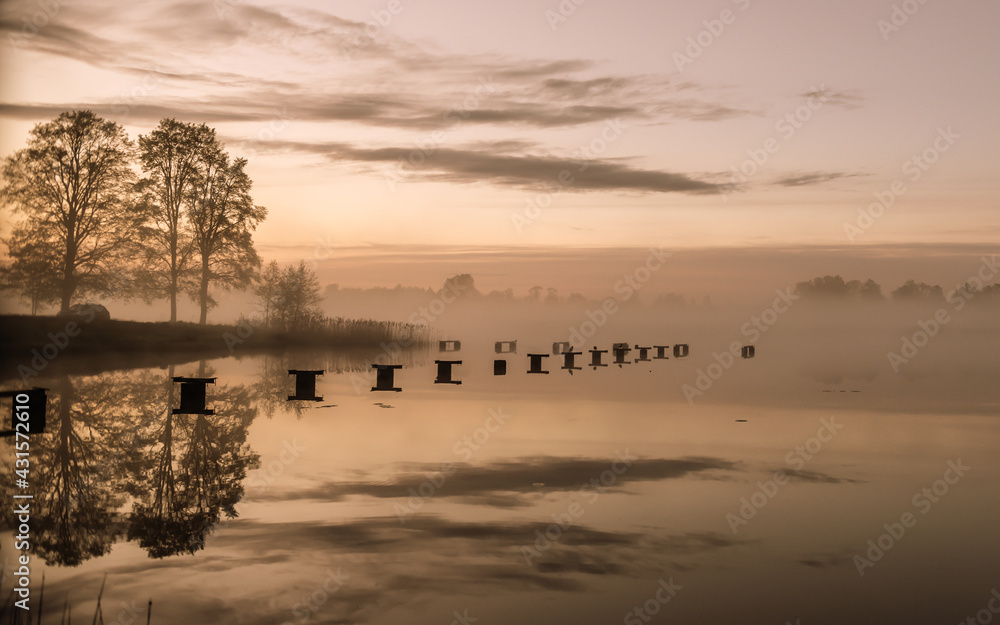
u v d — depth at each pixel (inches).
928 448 514.6
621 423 627.2
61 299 1702.8
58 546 285.1
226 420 608.7
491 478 410.3
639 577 254.8
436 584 246.5
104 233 1739.7
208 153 1835.6
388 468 435.2
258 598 233.1
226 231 1879.9
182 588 241.9
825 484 400.8
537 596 236.4
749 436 563.2
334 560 270.8
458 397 813.2
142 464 436.1
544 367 1316.4
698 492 380.5
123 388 793.6
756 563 270.2
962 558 276.8
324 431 565.6
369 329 2231.8
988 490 387.9
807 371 1222.3
